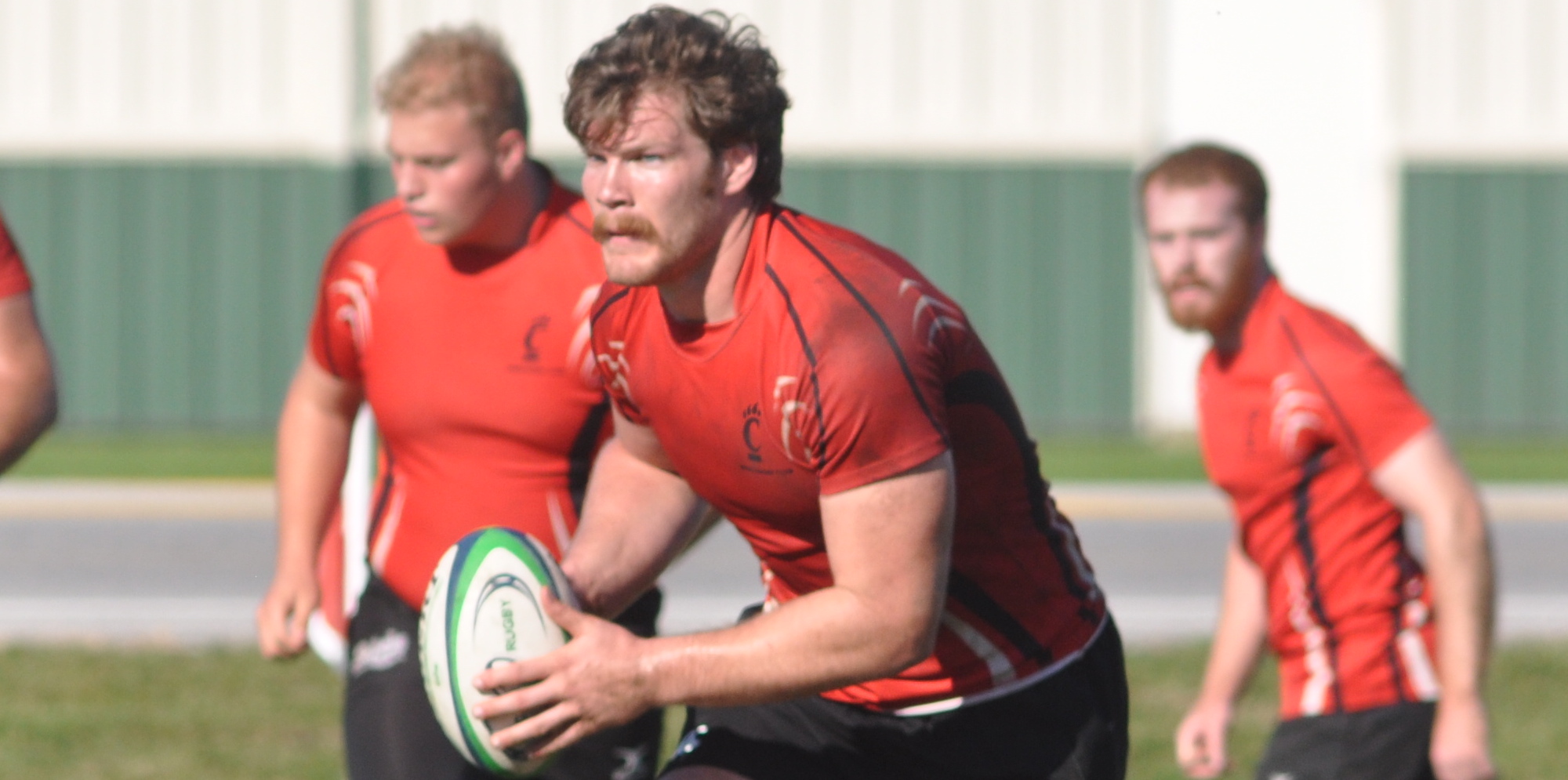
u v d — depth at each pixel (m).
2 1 70.25
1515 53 70.69
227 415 71.69
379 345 14.29
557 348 13.81
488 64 13.52
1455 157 70.81
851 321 9.66
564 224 13.97
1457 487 12.96
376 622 14.55
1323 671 13.70
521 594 10.98
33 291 12.59
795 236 9.96
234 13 70.81
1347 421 13.19
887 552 9.74
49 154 70.75
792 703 11.81
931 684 11.30
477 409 13.95
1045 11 71.12
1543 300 71.31
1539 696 27.70
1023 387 72.25
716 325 10.07
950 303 10.43
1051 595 11.38
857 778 11.66
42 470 60.16
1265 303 13.71
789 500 10.48
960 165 71.69
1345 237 71.00
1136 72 71.31
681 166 9.59
